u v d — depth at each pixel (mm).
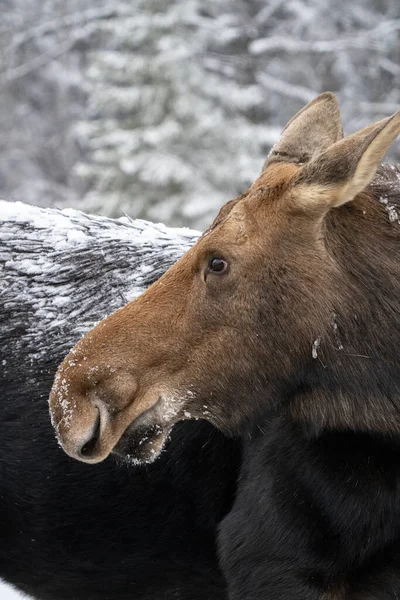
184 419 16062
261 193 15031
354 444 15422
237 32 97750
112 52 85438
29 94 118250
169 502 17547
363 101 101812
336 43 98438
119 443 14977
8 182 110062
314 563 15656
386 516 15406
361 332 14805
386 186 15555
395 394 14969
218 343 14828
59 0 120250
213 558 17562
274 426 16062
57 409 14766
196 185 78750
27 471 18062
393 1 105000
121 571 18141
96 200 79938
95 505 17828
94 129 84125
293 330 14773
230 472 17109
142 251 18797
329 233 14836
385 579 15656
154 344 14758
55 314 18562
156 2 85250
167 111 82875
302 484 15672
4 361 18453
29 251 19375
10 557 18703
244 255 14727
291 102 98875
